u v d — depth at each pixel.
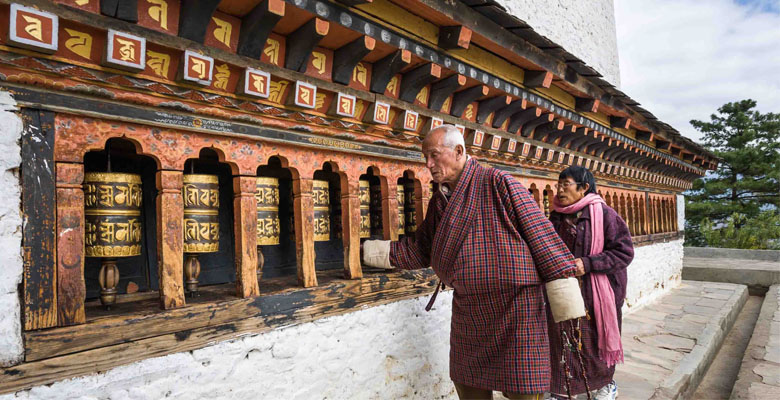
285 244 3.35
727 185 24.81
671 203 9.85
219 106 2.00
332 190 3.54
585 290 2.98
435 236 2.27
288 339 2.26
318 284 2.52
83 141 1.62
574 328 2.85
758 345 5.40
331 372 2.48
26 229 1.48
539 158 4.54
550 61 3.59
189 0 1.71
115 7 1.57
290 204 3.40
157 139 1.84
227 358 2.00
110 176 1.80
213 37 1.91
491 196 2.17
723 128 26.72
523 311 2.12
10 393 1.43
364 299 2.71
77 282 1.59
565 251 2.14
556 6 6.22
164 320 1.80
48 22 1.43
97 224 1.79
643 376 4.39
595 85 4.38
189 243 2.10
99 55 1.61
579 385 2.94
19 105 1.47
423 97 3.07
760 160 24.33
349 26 2.19
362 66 2.60
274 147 2.29
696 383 4.72
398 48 2.49
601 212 3.09
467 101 3.31
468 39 2.74
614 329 2.93
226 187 3.01
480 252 2.14
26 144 1.49
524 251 2.12
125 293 2.42
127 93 1.70
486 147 3.75
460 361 2.32
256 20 1.89
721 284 10.82
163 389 1.79
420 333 3.14
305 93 2.24
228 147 2.09
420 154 3.20
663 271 8.98
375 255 2.69
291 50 2.15
